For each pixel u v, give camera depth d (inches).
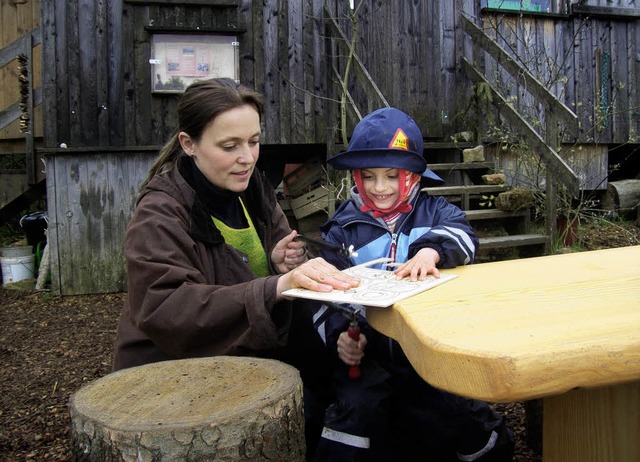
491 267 73.6
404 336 48.3
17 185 261.1
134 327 78.2
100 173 239.0
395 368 84.8
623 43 306.8
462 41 280.4
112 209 240.1
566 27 297.6
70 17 235.9
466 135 267.6
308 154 293.9
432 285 61.3
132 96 240.8
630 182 304.7
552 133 223.5
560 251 216.8
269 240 94.3
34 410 134.5
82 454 51.9
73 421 52.9
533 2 289.1
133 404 54.2
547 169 219.3
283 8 252.2
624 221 301.1
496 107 256.2
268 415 52.5
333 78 256.4
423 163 87.9
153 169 86.7
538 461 99.1
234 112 78.7
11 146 312.7
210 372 61.0
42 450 114.3
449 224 81.4
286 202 283.1
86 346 182.7
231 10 247.4
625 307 48.3
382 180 87.5
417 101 276.2
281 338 68.6
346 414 77.9
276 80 253.4
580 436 61.9
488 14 284.0
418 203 91.7
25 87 249.0
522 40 274.4
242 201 92.9
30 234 274.1
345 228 91.7
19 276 263.0
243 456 50.8
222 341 70.6
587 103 301.9
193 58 243.8
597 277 63.1
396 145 86.9
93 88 238.5
